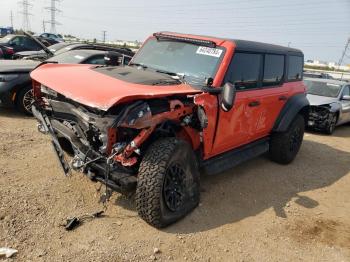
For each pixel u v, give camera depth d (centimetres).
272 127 579
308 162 671
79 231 352
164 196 363
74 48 925
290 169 614
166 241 356
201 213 418
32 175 453
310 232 415
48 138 598
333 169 649
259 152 557
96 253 325
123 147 342
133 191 384
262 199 481
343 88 1047
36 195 406
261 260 352
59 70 438
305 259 364
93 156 362
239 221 416
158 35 510
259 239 387
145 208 357
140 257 329
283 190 522
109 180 356
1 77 709
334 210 480
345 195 535
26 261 304
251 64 489
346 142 897
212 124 417
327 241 401
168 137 379
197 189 412
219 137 442
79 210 387
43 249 321
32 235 338
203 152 427
